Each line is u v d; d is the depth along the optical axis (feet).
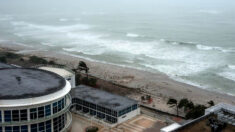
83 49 583.99
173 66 456.45
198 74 417.69
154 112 284.41
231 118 172.24
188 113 260.01
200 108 263.49
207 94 346.95
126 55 525.75
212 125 161.17
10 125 194.39
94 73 415.03
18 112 194.08
